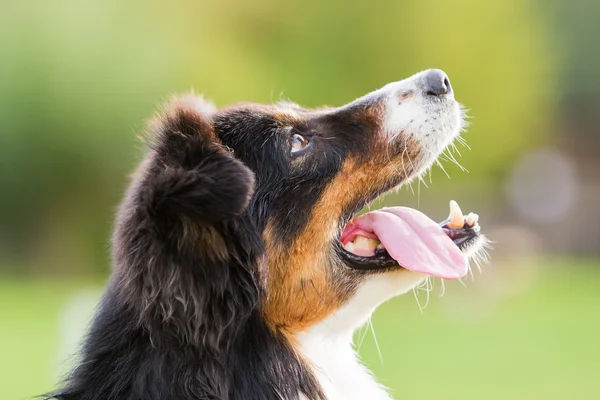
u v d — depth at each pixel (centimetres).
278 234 466
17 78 2598
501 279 2275
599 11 3891
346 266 481
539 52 3219
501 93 2952
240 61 2731
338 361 486
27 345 1491
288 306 470
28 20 2594
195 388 421
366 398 493
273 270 464
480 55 2898
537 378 1255
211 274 418
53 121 2614
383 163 502
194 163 419
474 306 2058
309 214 475
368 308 488
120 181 2645
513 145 3111
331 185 485
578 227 3322
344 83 2827
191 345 421
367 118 507
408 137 507
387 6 2806
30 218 2750
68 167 2670
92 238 2761
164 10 2634
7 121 2606
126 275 420
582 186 3628
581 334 1652
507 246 2950
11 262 2744
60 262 2759
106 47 2605
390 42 2820
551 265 3012
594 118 3853
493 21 2906
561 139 3772
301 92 2777
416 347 1519
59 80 2608
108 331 435
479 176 3052
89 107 2616
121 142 2620
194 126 438
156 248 402
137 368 422
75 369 445
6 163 2642
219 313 425
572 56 3891
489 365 1355
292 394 456
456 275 471
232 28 2727
